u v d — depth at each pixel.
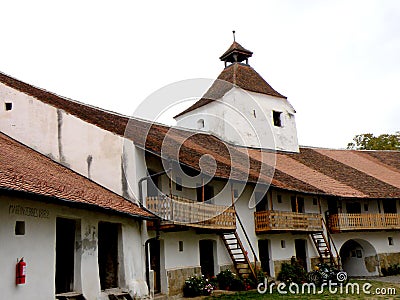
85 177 16.81
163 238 17.95
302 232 24.81
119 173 16.50
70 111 18.28
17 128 17.78
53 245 11.95
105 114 21.64
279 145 33.12
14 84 19.25
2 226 10.16
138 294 15.37
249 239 22.67
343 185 28.83
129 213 14.48
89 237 13.59
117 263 15.08
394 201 30.66
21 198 10.81
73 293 12.66
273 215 22.75
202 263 20.67
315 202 27.59
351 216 27.89
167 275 17.81
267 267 23.78
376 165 35.41
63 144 17.28
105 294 13.91
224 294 18.80
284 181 24.64
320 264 24.47
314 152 35.31
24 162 13.59
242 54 34.44
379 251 29.42
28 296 10.77
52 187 11.98
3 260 10.09
